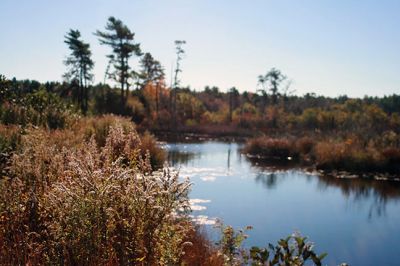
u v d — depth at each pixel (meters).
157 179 3.19
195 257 4.59
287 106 65.38
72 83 40.94
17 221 3.30
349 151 21.53
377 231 10.30
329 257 8.34
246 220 10.50
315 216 11.45
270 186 15.80
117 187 2.86
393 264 8.16
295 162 23.92
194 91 86.12
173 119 49.62
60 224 2.76
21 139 7.55
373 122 42.31
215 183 15.83
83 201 2.70
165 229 2.94
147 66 56.31
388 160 20.83
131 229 2.80
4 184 3.68
